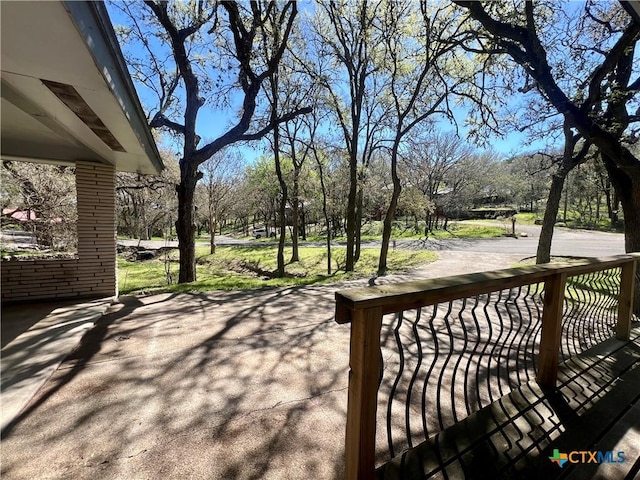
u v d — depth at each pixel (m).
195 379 2.32
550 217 7.49
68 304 4.29
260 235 27.41
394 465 1.38
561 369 2.33
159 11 6.07
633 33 3.53
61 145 4.22
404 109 9.55
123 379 2.31
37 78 1.91
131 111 2.74
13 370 2.42
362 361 1.16
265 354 2.79
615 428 1.67
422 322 3.78
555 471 1.38
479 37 5.34
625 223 4.34
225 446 1.63
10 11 1.26
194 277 7.17
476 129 7.74
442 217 26.25
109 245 4.79
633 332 3.14
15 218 6.61
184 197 6.88
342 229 26.25
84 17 1.47
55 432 1.71
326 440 1.69
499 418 1.73
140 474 1.44
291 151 12.33
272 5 6.64
